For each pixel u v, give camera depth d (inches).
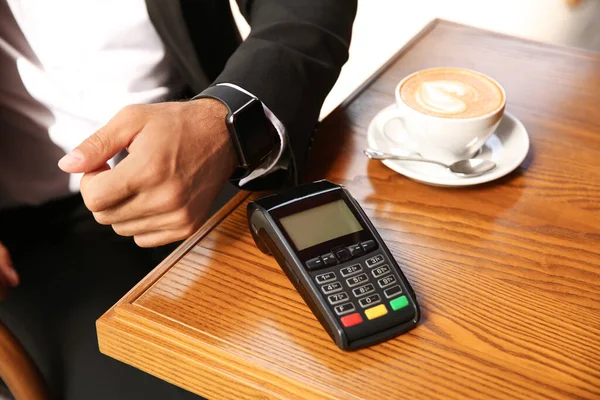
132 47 34.8
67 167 22.3
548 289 20.9
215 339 19.6
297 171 26.2
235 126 24.8
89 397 28.4
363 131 28.9
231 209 24.8
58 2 32.7
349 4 31.8
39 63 34.6
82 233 36.1
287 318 20.2
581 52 34.4
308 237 21.1
